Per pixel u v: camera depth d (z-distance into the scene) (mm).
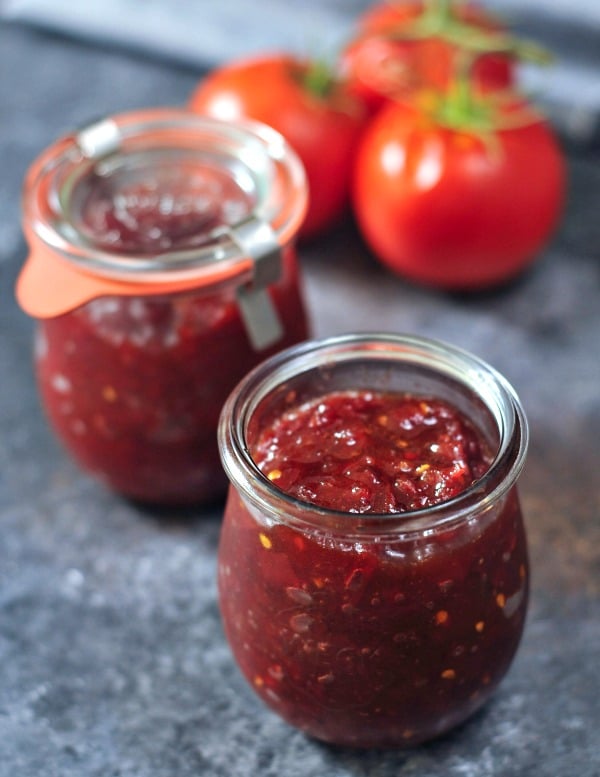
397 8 637
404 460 413
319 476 409
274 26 719
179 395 470
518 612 422
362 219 586
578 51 689
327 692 412
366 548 391
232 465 401
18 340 574
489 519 401
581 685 455
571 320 576
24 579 492
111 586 490
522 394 545
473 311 582
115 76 714
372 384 438
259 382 421
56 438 539
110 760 442
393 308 585
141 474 491
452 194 552
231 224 466
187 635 475
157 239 474
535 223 566
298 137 582
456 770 437
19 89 704
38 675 464
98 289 453
